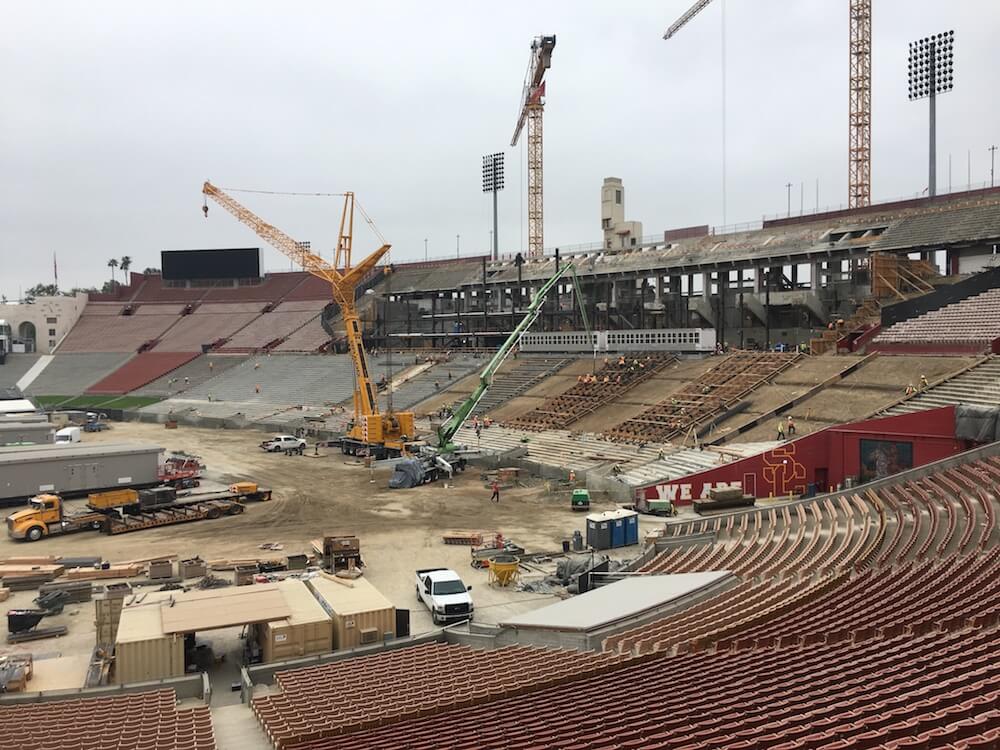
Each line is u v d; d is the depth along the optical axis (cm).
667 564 3600
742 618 2456
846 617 2256
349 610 2802
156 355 14175
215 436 9406
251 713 2208
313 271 8462
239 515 5091
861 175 13062
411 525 4781
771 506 4347
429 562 3997
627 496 5194
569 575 3631
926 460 4681
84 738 1825
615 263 11138
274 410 10569
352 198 8462
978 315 6034
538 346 10362
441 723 1825
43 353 14750
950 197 8819
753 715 1509
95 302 16312
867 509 3709
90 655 2794
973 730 1212
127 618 2689
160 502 4953
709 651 2192
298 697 2200
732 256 9544
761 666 1902
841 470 5097
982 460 3953
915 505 3528
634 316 11062
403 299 14700
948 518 3284
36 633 2962
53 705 2222
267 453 7881
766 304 8950
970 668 1568
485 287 12225
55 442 7675
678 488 5006
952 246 7712
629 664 2202
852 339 6919
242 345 14038
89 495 5134
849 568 2845
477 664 2428
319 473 6681
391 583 3659
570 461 6300
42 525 4525
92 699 2294
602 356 9319
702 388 7056
